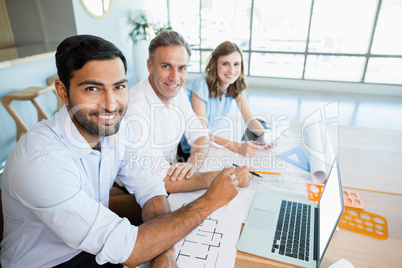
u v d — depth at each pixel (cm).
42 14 346
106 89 68
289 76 504
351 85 464
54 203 65
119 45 466
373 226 83
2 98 238
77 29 355
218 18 507
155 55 121
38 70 293
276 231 81
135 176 99
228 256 73
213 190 85
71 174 71
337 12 450
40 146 69
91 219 68
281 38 493
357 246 76
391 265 70
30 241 74
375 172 111
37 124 77
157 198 95
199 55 543
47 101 309
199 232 81
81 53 64
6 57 237
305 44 481
